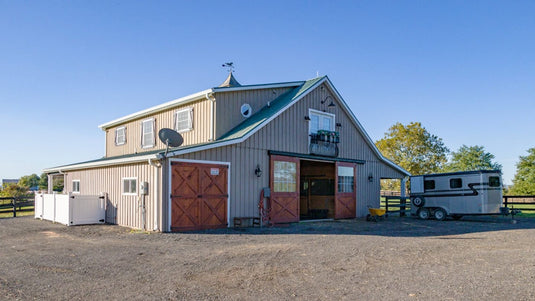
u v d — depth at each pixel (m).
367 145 19.41
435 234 11.52
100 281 6.00
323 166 18.09
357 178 18.53
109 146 21.59
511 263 7.15
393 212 20.25
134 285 5.77
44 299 5.14
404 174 21.39
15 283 5.94
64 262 7.37
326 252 8.27
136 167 12.82
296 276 6.27
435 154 35.03
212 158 12.79
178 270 6.66
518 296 5.17
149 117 18.11
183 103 15.78
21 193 33.72
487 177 16.23
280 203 14.82
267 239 10.19
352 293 5.36
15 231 12.06
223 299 5.12
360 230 12.67
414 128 35.06
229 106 14.89
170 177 11.76
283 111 15.27
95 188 15.41
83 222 13.84
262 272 6.52
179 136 12.02
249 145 13.95
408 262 7.29
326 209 17.86
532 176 31.22
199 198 12.40
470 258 7.64
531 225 14.30
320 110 16.98
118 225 13.49
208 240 9.98
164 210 11.62
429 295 5.25
